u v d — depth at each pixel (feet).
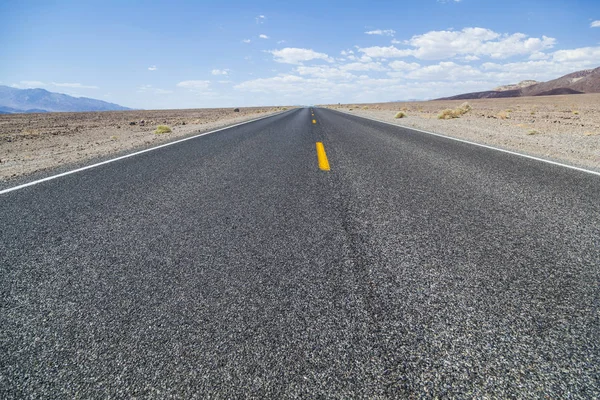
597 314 4.49
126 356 3.73
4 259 6.16
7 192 11.31
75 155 21.47
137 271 5.60
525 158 17.56
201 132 34.12
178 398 3.19
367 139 25.73
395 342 3.89
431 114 76.64
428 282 5.20
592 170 14.71
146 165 15.84
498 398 3.21
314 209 8.91
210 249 6.42
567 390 3.31
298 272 5.49
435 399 3.18
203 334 4.04
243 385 3.32
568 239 6.99
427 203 9.48
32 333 4.13
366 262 5.85
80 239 7.05
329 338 3.95
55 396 3.25
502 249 6.46
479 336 4.02
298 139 26.07
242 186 11.56
